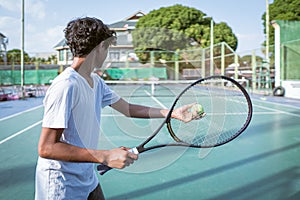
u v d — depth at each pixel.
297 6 23.22
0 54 20.28
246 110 2.05
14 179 2.97
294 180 2.91
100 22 1.24
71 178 1.24
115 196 2.57
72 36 1.22
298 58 12.05
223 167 3.32
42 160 1.23
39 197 1.24
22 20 12.13
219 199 2.50
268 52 15.48
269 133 5.13
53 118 1.08
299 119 6.59
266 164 3.42
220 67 17.09
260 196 2.55
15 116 7.48
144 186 2.79
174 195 2.58
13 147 4.29
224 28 23.00
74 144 1.21
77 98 1.15
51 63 19.83
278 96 12.80
